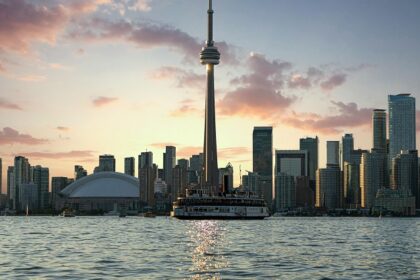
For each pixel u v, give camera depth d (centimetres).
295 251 17600
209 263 14000
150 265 13538
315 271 12544
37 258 15300
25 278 11356
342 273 12262
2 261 14488
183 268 12950
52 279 11219
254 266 13388
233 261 14475
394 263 14350
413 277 11762
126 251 17488
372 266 13638
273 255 16188
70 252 17162
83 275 11775
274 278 11406
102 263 13975
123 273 12075
